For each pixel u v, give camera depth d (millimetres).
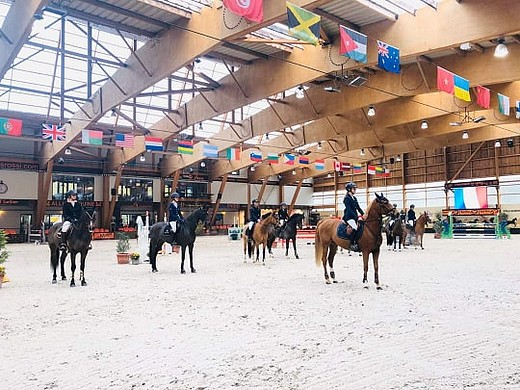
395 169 37000
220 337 4484
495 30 9664
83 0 11320
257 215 12711
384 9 11078
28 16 10609
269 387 3160
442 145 29266
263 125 21344
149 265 12055
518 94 16391
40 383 3301
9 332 4781
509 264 11141
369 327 4820
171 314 5594
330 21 11570
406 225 17969
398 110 20484
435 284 7812
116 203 31875
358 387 3141
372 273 9484
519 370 3459
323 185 43062
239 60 15531
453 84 11609
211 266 11516
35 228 28531
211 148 20984
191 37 12242
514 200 30469
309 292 7102
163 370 3547
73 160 29797
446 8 10445
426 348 4051
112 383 3285
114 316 5516
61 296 7004
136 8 11984
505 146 31078
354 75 16188
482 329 4703
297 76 14219
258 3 8430
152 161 33375
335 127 23281
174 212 10023
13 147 27438
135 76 15031
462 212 27203
